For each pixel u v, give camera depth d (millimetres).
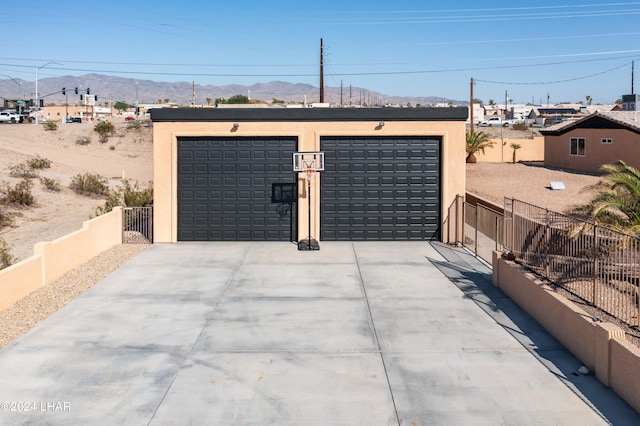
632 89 85500
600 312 10641
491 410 8055
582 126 39656
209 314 12367
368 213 20391
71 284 14695
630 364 8148
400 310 12633
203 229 20422
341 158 20266
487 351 10227
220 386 8836
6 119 87375
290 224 20422
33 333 11117
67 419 7809
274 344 10602
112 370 9414
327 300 13414
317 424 7695
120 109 173375
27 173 38500
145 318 12086
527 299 12336
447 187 20094
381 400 8367
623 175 14555
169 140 20031
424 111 19844
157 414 7961
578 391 8633
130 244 19938
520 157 50594
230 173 20297
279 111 19906
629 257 10695
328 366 9586
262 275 15734
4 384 8875
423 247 19484
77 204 33531
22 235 24375
